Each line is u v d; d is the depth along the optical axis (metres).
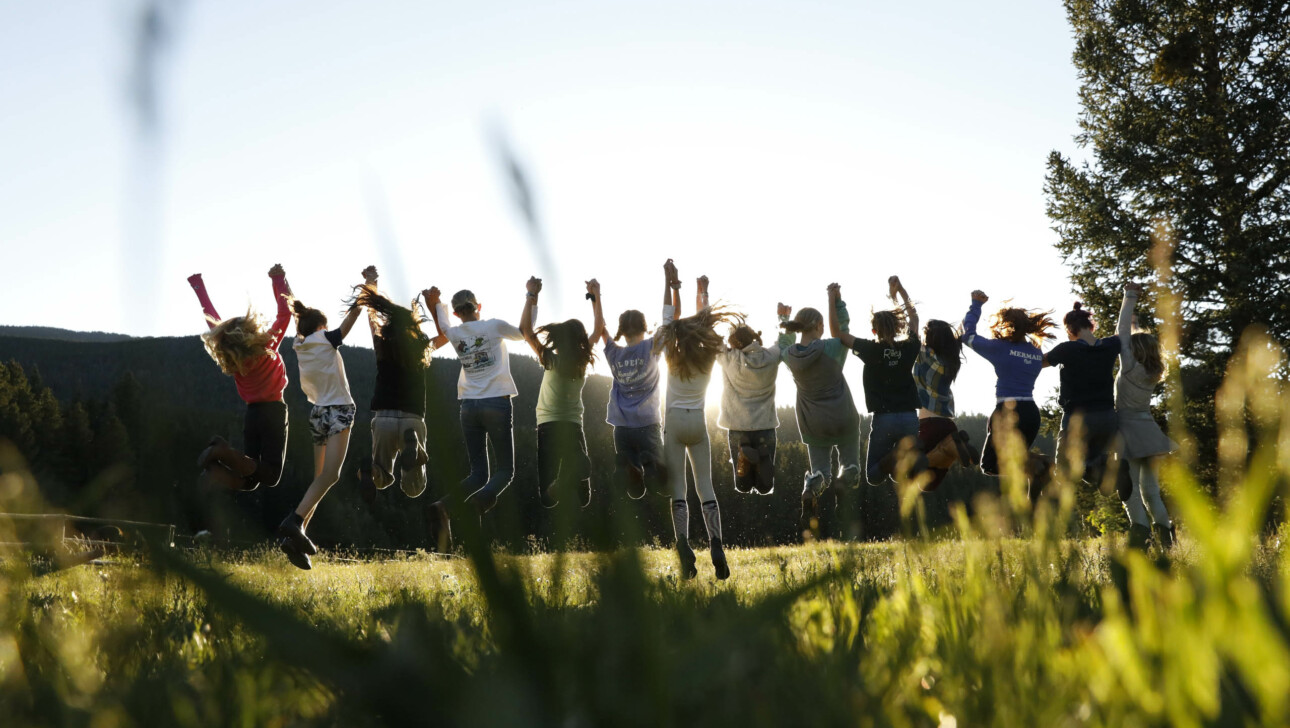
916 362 6.72
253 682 0.85
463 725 0.33
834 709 0.76
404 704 0.34
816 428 6.39
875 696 0.85
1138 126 18.75
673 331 6.07
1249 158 17.39
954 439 6.45
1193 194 17.48
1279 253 16.45
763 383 6.54
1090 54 19.19
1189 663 0.54
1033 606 0.96
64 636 0.79
